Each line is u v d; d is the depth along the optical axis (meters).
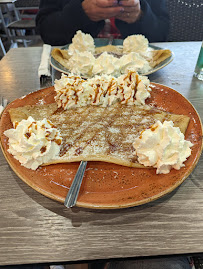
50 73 0.46
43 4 0.76
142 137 0.24
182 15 0.80
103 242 0.19
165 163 0.22
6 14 1.30
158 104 0.33
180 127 0.26
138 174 0.23
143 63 0.41
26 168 0.23
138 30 0.69
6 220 0.20
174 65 0.48
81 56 0.41
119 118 0.31
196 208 0.21
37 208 0.21
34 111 0.32
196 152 0.23
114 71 0.40
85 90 0.34
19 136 0.25
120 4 0.60
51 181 0.22
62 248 0.18
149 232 0.19
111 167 0.24
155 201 0.22
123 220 0.20
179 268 0.27
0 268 0.18
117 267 0.27
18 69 0.48
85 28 0.67
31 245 0.19
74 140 0.27
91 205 0.19
